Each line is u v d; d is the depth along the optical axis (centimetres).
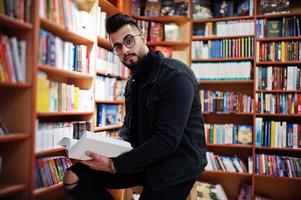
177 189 159
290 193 356
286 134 336
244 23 356
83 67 227
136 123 180
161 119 154
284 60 340
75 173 170
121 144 155
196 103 171
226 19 366
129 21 172
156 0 371
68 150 159
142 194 164
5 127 147
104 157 154
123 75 322
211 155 360
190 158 160
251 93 374
